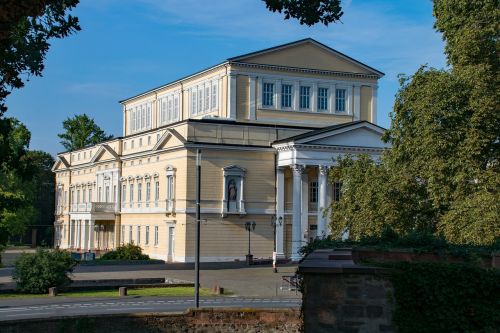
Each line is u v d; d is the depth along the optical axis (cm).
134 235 8462
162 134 7644
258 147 7306
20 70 1844
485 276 1608
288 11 1983
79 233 9900
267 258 7275
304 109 8156
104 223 9375
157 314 2744
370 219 3459
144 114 10219
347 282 1655
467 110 3206
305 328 1703
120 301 4225
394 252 1728
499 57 3294
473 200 2986
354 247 1841
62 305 4012
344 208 3875
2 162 2036
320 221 7088
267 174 7369
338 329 1652
